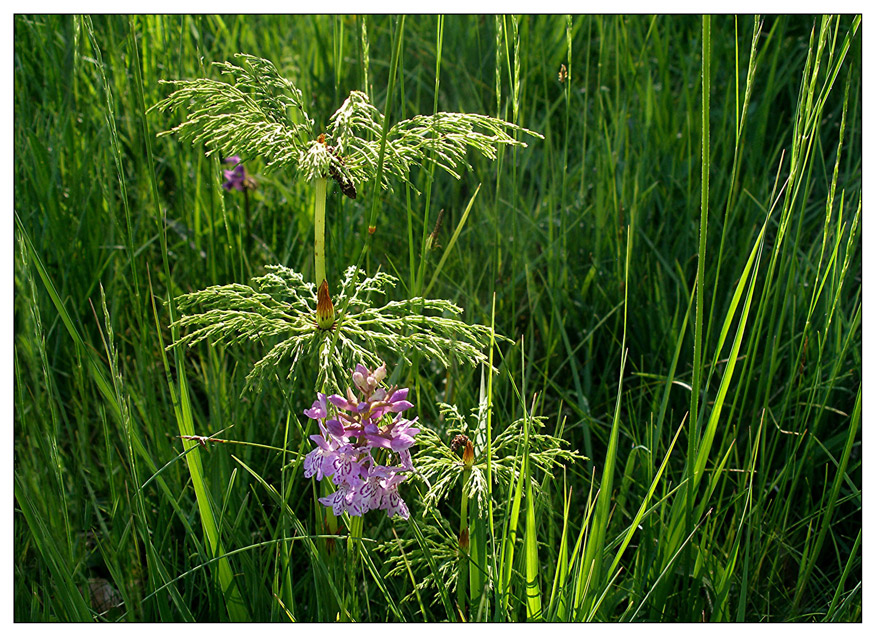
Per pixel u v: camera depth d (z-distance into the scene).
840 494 0.44
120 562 0.39
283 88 0.34
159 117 0.56
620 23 0.62
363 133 0.42
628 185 0.56
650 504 0.38
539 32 0.67
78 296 0.50
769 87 0.58
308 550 0.36
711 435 0.34
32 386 0.45
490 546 0.35
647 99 0.60
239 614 0.35
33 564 0.41
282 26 0.69
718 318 0.50
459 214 0.58
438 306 0.34
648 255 0.52
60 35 0.59
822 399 0.45
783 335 0.49
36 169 0.52
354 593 0.36
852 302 0.50
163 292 0.52
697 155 0.58
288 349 0.32
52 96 0.58
